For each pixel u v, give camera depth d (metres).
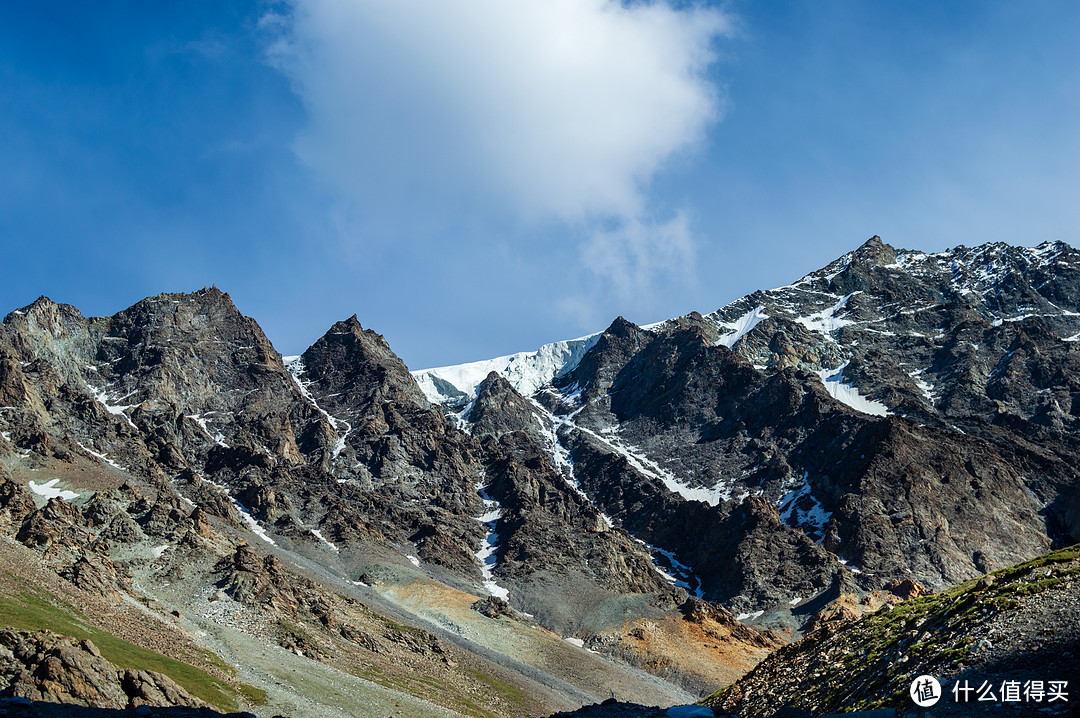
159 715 57.53
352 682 140.12
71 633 109.31
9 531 158.12
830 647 78.00
